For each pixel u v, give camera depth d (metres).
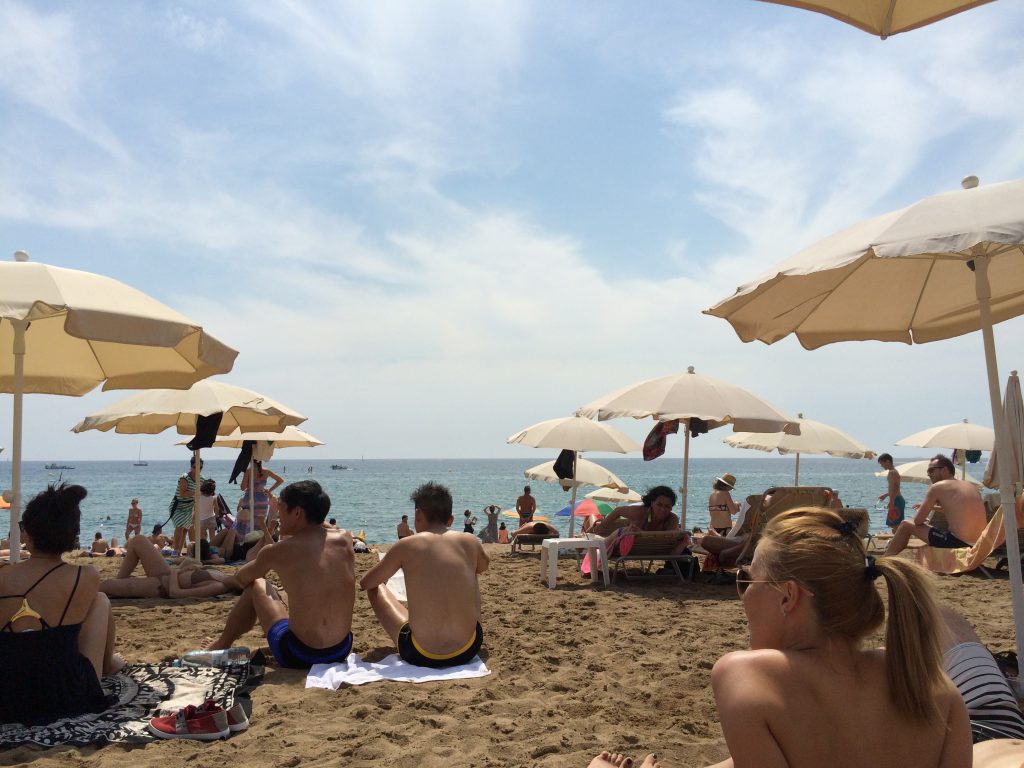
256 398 9.73
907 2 2.71
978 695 2.76
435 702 4.49
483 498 69.69
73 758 3.64
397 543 5.45
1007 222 3.53
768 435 14.08
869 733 1.83
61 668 4.02
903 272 5.05
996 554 9.92
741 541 9.32
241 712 4.14
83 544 26.98
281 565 5.36
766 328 5.25
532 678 5.04
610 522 10.34
